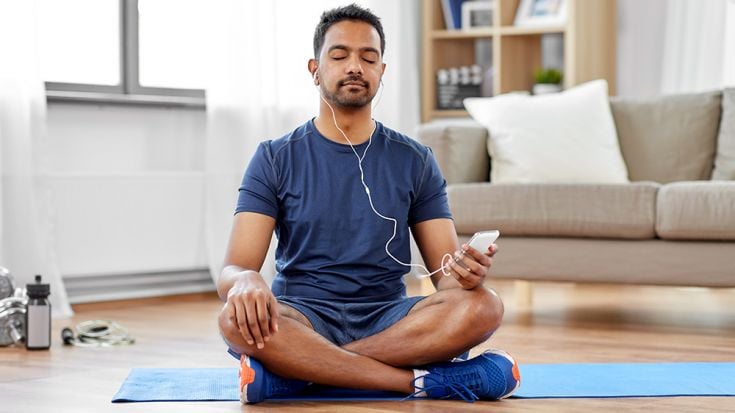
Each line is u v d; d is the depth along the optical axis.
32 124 4.11
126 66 4.62
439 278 2.55
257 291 2.20
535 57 5.71
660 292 4.93
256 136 4.79
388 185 2.53
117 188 4.42
